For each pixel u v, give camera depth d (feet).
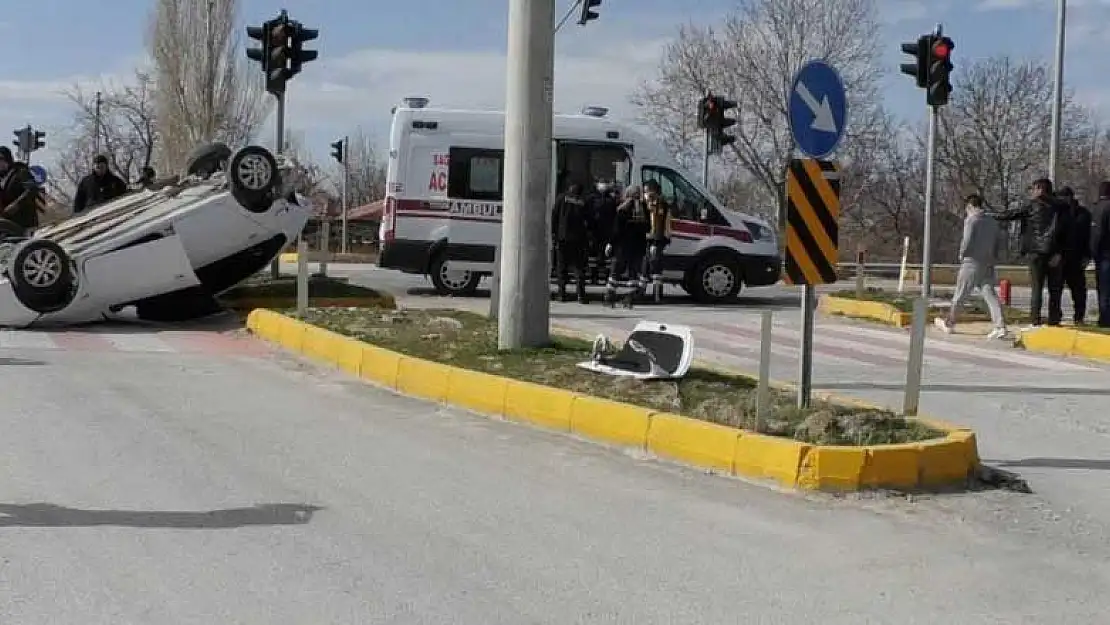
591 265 66.80
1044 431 30.96
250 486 23.40
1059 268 52.70
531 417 30.22
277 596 17.13
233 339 46.32
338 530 20.54
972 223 52.47
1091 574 19.06
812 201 26.84
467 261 67.41
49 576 17.74
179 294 51.47
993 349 49.06
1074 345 47.39
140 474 24.04
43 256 46.11
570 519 21.57
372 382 36.55
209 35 148.15
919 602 17.56
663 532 20.85
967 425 31.60
